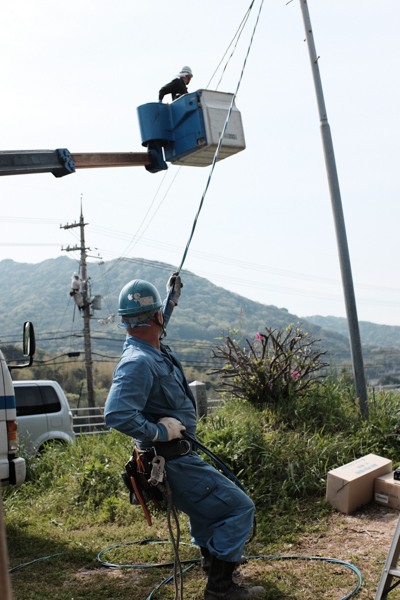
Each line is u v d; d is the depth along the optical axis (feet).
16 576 13.43
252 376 25.16
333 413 23.18
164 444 10.25
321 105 25.31
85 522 17.92
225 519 10.36
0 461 18.25
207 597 10.48
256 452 19.26
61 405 32.99
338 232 24.54
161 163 15.65
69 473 22.57
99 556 14.39
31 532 16.98
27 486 22.90
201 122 14.70
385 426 21.62
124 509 17.98
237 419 22.74
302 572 12.20
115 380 9.96
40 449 31.35
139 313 10.72
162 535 15.65
